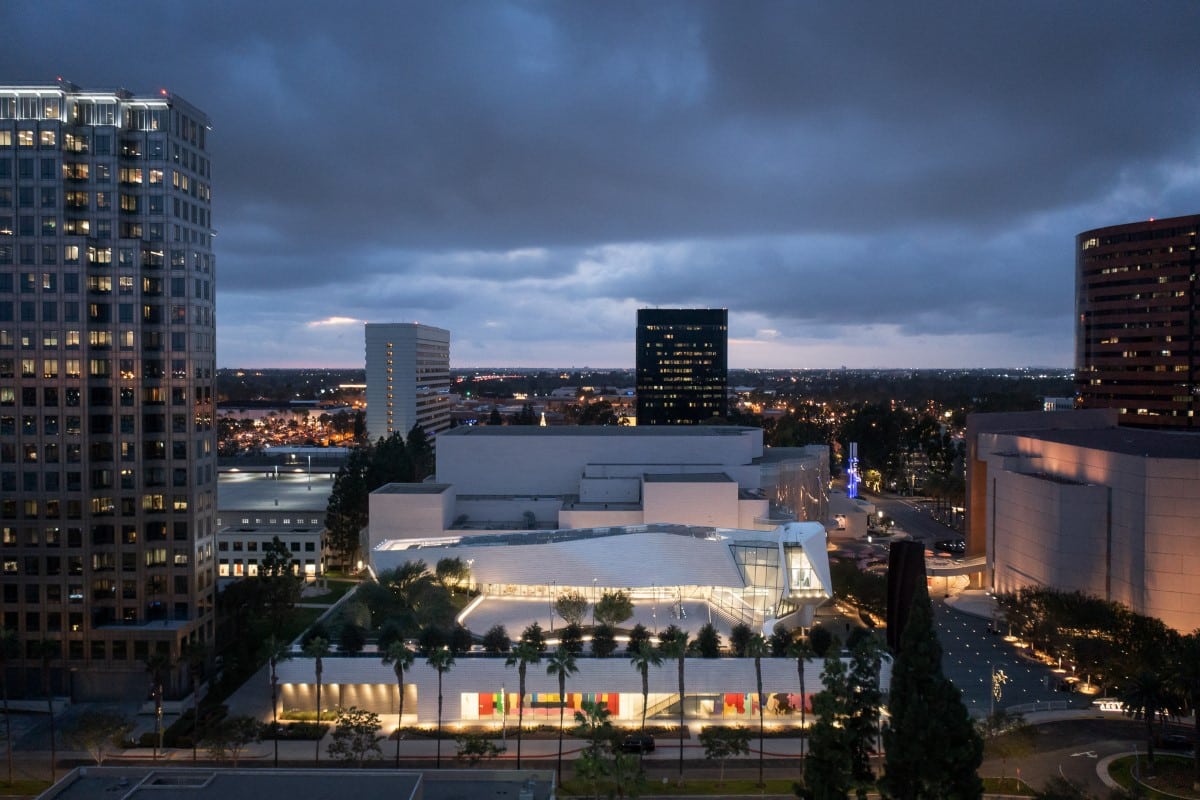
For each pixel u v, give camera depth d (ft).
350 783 218.18
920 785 214.90
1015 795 274.98
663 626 393.50
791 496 613.52
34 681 368.89
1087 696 363.97
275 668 335.06
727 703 352.49
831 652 271.49
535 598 436.35
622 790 255.09
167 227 384.27
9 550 368.68
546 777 233.76
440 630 359.87
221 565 576.20
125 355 376.27
